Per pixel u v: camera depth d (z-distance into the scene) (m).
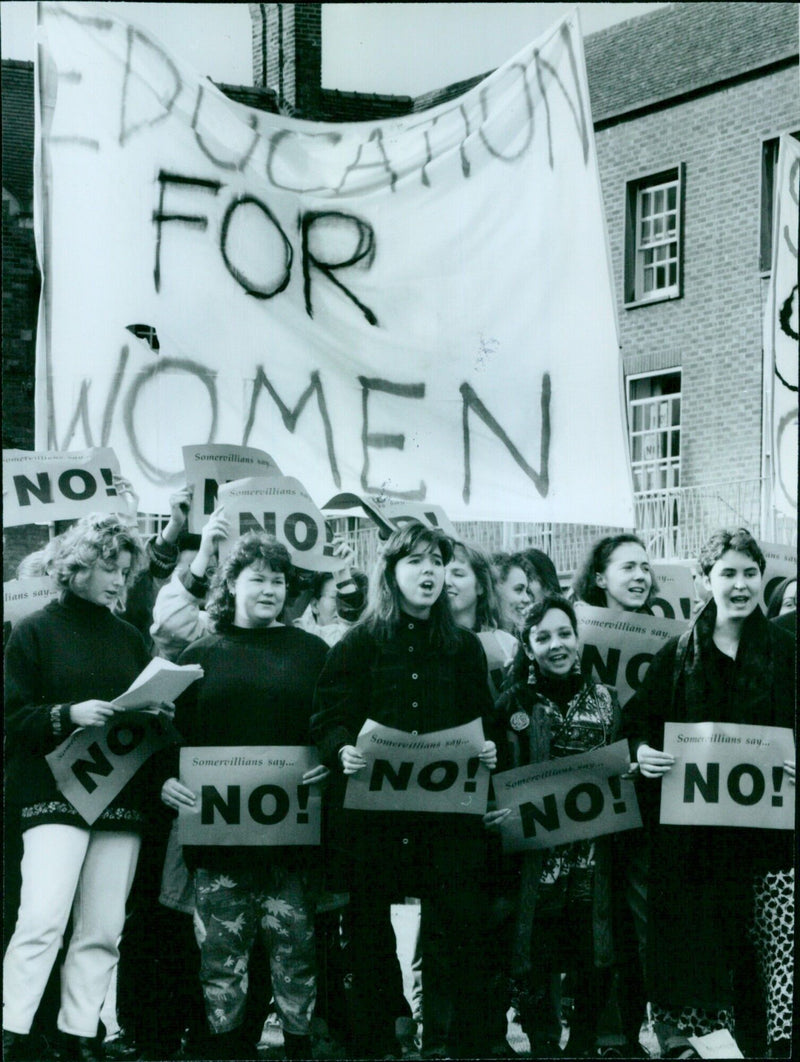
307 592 6.67
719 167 7.33
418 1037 6.24
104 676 5.97
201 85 6.80
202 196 6.79
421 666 5.93
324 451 6.80
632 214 7.46
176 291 6.77
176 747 5.95
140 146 6.77
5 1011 5.75
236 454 6.56
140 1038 6.13
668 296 7.45
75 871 5.83
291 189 6.84
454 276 6.88
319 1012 6.21
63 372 6.74
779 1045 5.90
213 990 5.86
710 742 6.02
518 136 6.88
